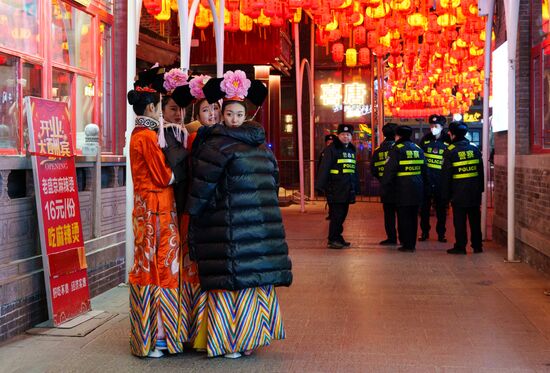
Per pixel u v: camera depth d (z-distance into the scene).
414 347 5.79
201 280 5.39
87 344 5.91
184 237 5.66
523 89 11.02
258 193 5.40
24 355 5.60
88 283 7.48
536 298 7.71
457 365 5.28
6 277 6.09
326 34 14.69
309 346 5.85
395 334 6.21
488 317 6.84
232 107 5.44
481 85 30.56
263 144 5.51
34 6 7.40
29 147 6.32
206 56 18.91
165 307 5.50
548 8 9.78
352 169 12.08
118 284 8.41
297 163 23.92
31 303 6.39
